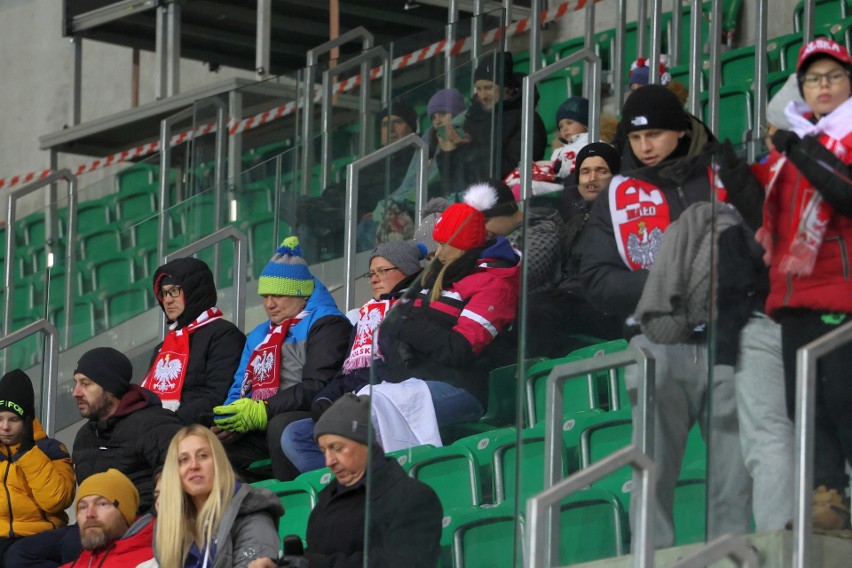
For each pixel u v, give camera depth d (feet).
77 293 70.54
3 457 55.52
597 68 66.44
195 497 42.63
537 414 36.14
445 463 38.37
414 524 38.19
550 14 81.25
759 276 33.37
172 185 76.95
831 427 32.14
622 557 34.24
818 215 32.91
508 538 37.06
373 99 68.13
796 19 81.41
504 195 55.26
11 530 54.54
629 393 34.50
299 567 40.55
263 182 69.31
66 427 69.00
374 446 38.50
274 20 91.04
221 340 58.70
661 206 34.40
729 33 84.64
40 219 81.71
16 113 120.88
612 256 34.96
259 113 73.56
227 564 41.91
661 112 41.50
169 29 89.86
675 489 33.76
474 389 38.32
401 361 39.01
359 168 64.95
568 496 34.42
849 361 32.27
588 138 66.59
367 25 92.94
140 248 69.72
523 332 36.35
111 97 116.06
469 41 65.62
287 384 55.83
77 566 48.49
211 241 65.16
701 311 33.60
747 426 33.17
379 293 53.57
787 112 36.35
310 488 50.01
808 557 31.60
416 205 65.16
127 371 55.31
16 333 67.10
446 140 65.57
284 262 56.65
